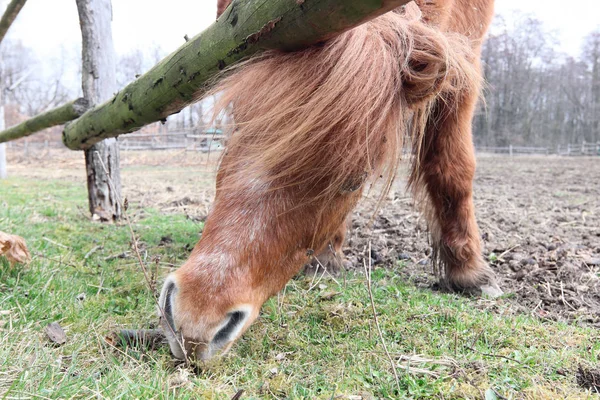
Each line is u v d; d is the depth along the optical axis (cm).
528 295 331
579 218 652
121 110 298
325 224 203
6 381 165
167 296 183
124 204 223
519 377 199
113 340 218
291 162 183
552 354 222
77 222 532
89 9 506
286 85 177
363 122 178
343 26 150
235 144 194
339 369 204
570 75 6862
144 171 1647
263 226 186
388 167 196
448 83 210
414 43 195
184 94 235
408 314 270
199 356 178
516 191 1059
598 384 198
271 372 199
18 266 299
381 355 218
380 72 180
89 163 551
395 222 574
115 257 381
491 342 237
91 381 174
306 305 284
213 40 196
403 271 392
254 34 172
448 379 196
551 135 6247
